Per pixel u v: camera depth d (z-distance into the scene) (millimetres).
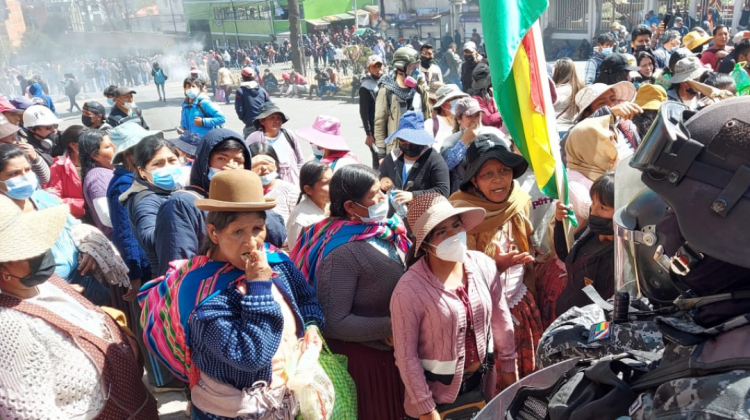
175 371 2426
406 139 4602
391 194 4031
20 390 2062
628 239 1318
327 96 23234
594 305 1886
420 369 2533
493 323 2848
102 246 3490
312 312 2635
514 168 3240
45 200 3838
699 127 1020
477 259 2768
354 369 2910
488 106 6297
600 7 28000
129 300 3832
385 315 2883
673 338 1039
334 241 2848
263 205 2248
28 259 2141
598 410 1141
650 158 1037
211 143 3330
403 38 34188
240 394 2268
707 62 9289
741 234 954
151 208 3488
